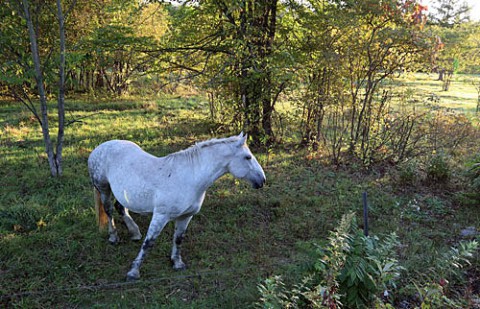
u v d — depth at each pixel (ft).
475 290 14.06
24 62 22.97
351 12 26.89
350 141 30.01
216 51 29.30
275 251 17.02
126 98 56.75
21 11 22.33
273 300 10.73
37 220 18.38
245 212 20.51
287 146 33.06
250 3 28.35
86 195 21.62
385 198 22.61
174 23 30.99
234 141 14.28
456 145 32.58
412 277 14.62
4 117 40.63
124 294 13.66
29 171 24.84
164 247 16.85
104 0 38.47
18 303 12.76
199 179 14.14
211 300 13.41
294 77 26.30
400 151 29.71
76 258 15.78
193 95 61.36
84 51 24.91
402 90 35.40
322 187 23.99
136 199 14.65
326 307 10.25
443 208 21.56
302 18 29.53
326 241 17.42
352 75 29.12
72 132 35.68
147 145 32.12
